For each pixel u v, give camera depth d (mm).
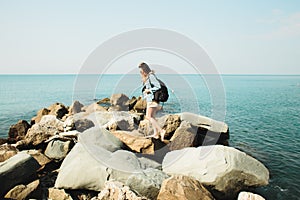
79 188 5543
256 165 6582
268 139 12305
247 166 6363
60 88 58125
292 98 31766
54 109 14742
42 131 8680
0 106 25531
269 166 8695
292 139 12336
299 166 8719
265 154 10000
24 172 5512
